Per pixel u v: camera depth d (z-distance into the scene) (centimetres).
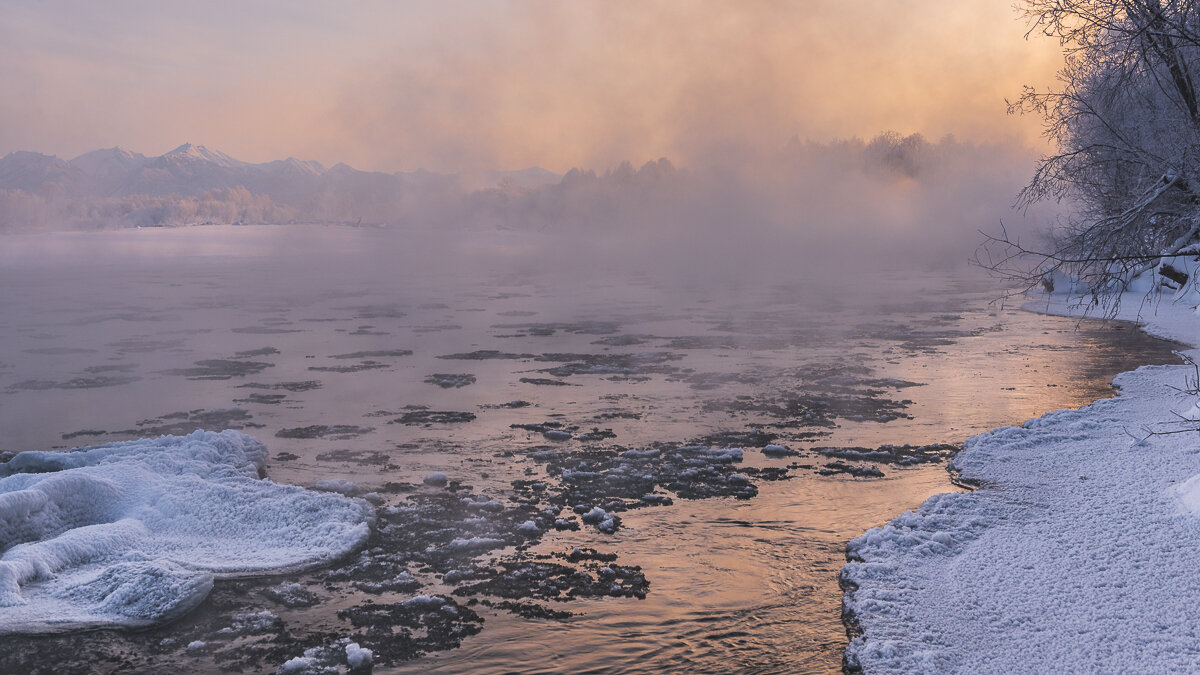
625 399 1600
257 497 955
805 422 1395
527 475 1112
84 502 916
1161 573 696
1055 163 1436
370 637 673
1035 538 805
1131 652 583
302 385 1773
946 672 583
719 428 1358
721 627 683
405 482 1084
